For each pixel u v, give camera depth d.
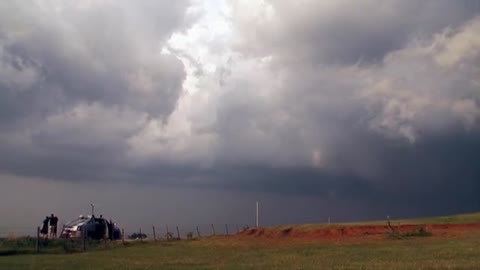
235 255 43.28
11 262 38.75
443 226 61.41
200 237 65.00
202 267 34.31
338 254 41.47
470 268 30.84
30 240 54.31
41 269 34.22
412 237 54.81
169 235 68.50
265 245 53.38
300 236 59.19
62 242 55.31
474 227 60.56
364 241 53.31
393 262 34.66
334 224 64.69
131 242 60.22
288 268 32.53
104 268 34.53
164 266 35.34
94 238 65.06
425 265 32.44
